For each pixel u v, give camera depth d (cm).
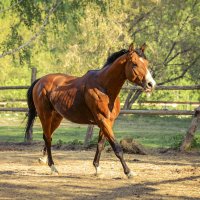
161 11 3800
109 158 1435
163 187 1020
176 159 1436
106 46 3625
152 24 3853
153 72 3844
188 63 3912
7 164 1330
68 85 1161
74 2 2494
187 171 1217
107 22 3594
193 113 1612
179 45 3847
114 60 1105
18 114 3988
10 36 2606
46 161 1323
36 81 1266
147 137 2262
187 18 3819
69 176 1146
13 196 934
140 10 3800
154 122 3366
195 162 1380
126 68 1069
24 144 1828
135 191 977
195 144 1625
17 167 1277
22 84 4381
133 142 1555
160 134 2433
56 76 1211
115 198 918
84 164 1326
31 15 2489
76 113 1134
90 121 1134
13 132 2542
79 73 3722
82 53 3709
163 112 1645
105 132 1086
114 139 1087
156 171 1216
